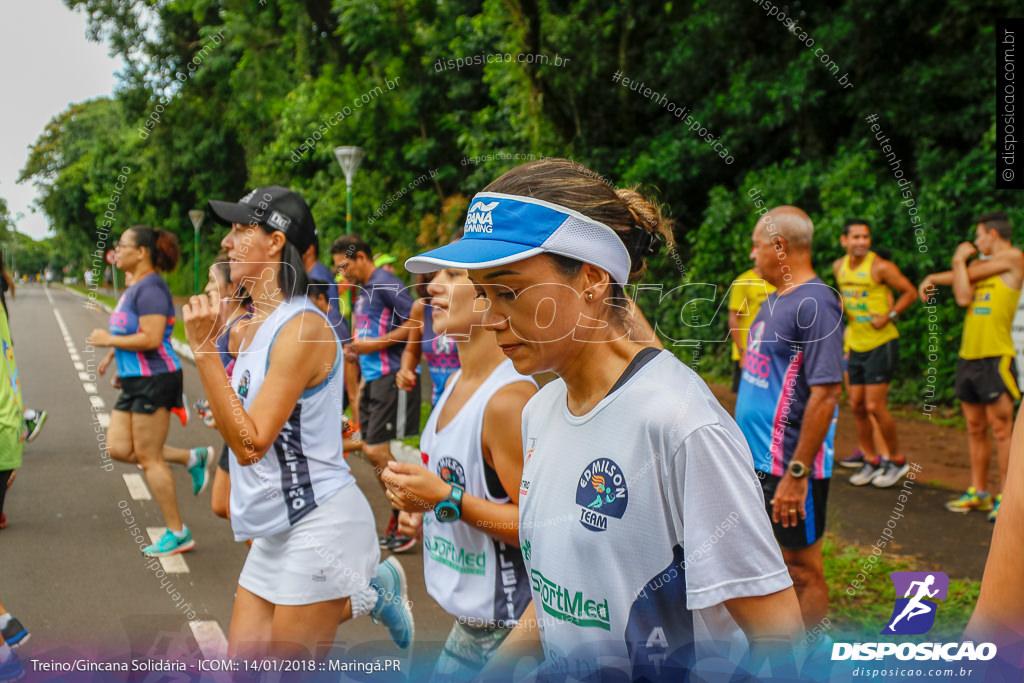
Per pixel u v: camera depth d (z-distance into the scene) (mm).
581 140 9469
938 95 9125
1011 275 4609
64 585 3682
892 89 9312
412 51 8586
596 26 9828
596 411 1197
